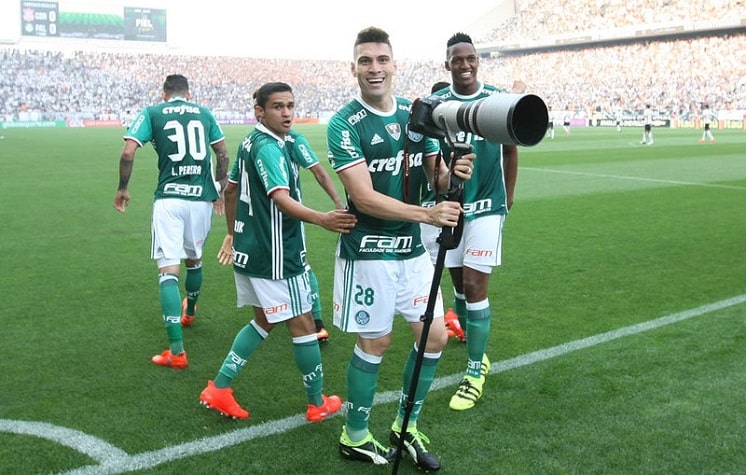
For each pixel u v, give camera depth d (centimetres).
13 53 5344
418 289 312
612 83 5334
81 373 409
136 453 312
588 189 1248
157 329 493
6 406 362
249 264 341
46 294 579
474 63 396
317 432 338
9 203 1078
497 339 467
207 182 468
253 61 6481
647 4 5525
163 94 471
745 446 316
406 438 308
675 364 416
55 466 301
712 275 634
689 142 2678
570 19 6134
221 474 296
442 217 264
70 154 2038
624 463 303
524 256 717
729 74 4719
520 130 233
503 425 342
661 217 949
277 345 461
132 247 768
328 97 6250
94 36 6141
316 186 1329
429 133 277
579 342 458
